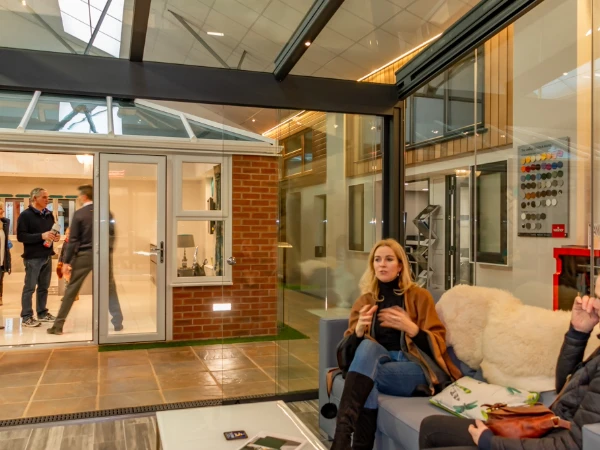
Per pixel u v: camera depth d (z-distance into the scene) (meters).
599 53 2.90
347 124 4.45
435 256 5.12
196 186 5.27
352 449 2.18
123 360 4.53
